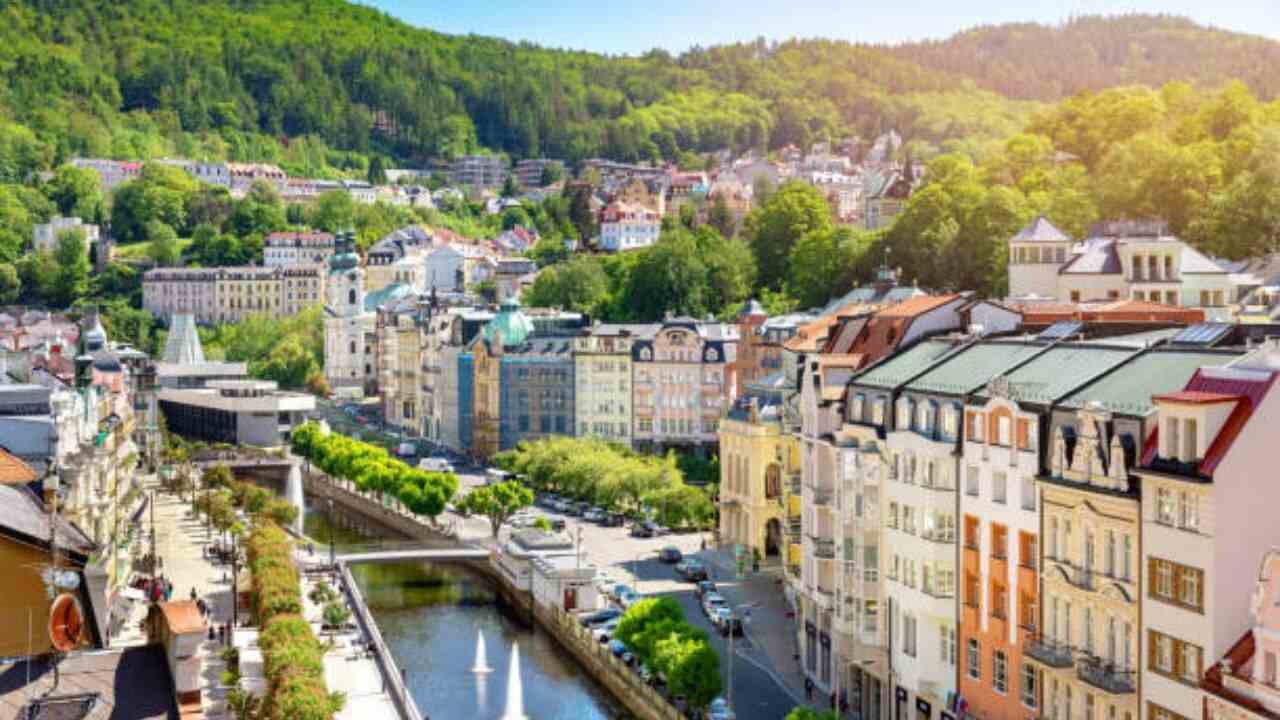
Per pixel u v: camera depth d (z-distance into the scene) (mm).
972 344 152250
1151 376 120375
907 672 147750
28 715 93062
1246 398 105438
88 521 183000
